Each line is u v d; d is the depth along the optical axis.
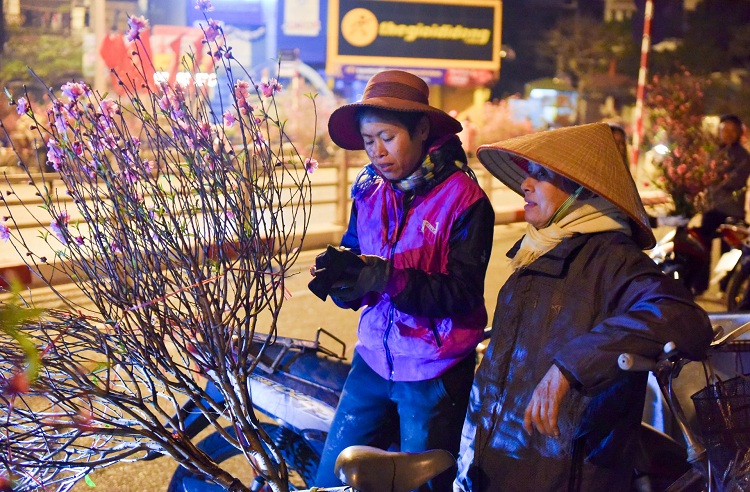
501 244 10.34
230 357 2.06
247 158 2.05
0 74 12.89
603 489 2.09
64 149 1.99
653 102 6.96
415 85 2.54
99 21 13.07
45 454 1.93
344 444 2.73
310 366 3.00
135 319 1.98
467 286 2.43
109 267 1.96
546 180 2.15
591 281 2.08
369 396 2.71
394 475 2.01
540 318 2.14
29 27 13.17
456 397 2.58
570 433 2.08
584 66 22.17
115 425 1.92
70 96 2.01
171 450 1.99
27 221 7.10
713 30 23.12
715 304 7.30
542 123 20.08
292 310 6.84
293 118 12.45
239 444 2.11
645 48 15.27
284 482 2.12
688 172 6.29
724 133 6.60
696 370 3.26
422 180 2.51
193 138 2.01
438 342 2.54
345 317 6.75
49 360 1.85
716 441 2.02
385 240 2.61
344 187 9.96
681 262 6.03
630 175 2.14
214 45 2.28
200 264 2.01
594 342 1.92
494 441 2.19
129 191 1.96
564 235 2.12
